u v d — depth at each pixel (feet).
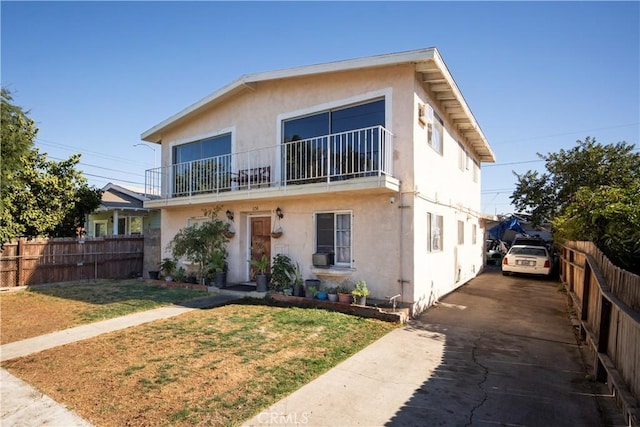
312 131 31.58
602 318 15.01
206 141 40.14
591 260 19.49
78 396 13.08
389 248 26.81
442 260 33.37
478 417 12.07
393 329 21.94
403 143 26.50
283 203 32.78
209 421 11.35
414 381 14.80
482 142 47.50
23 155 28.19
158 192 44.39
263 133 34.58
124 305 28.22
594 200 22.08
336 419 11.71
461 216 41.68
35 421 11.41
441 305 29.48
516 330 22.41
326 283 29.99
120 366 15.87
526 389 14.24
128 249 47.96
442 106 34.12
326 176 27.53
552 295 34.04
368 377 15.07
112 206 54.70
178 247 36.35
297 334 20.27
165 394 13.16
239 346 18.31
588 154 51.83
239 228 36.04
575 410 12.59
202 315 24.73
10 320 24.20
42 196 44.14
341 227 29.60
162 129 43.04
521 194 58.03
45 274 40.19
